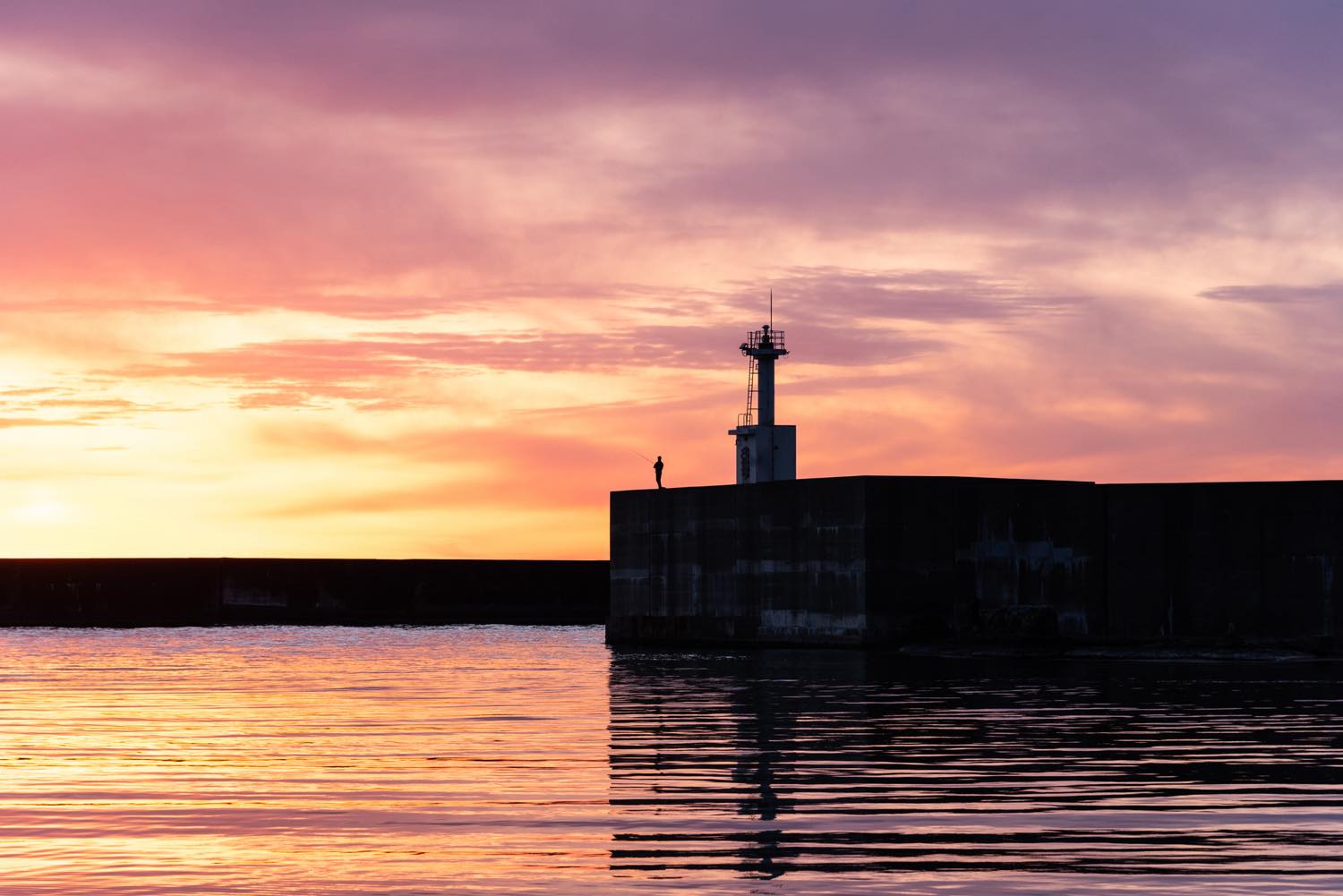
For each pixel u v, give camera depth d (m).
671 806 28.53
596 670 72.38
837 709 48.81
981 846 24.78
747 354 105.31
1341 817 27.30
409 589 146.75
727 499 96.81
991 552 88.88
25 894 22.00
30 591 143.50
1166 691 56.69
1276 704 50.66
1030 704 50.38
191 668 77.81
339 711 49.59
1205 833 25.80
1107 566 88.62
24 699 56.00
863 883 22.27
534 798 29.67
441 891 22.06
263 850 24.75
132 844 25.31
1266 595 85.44
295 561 145.00
